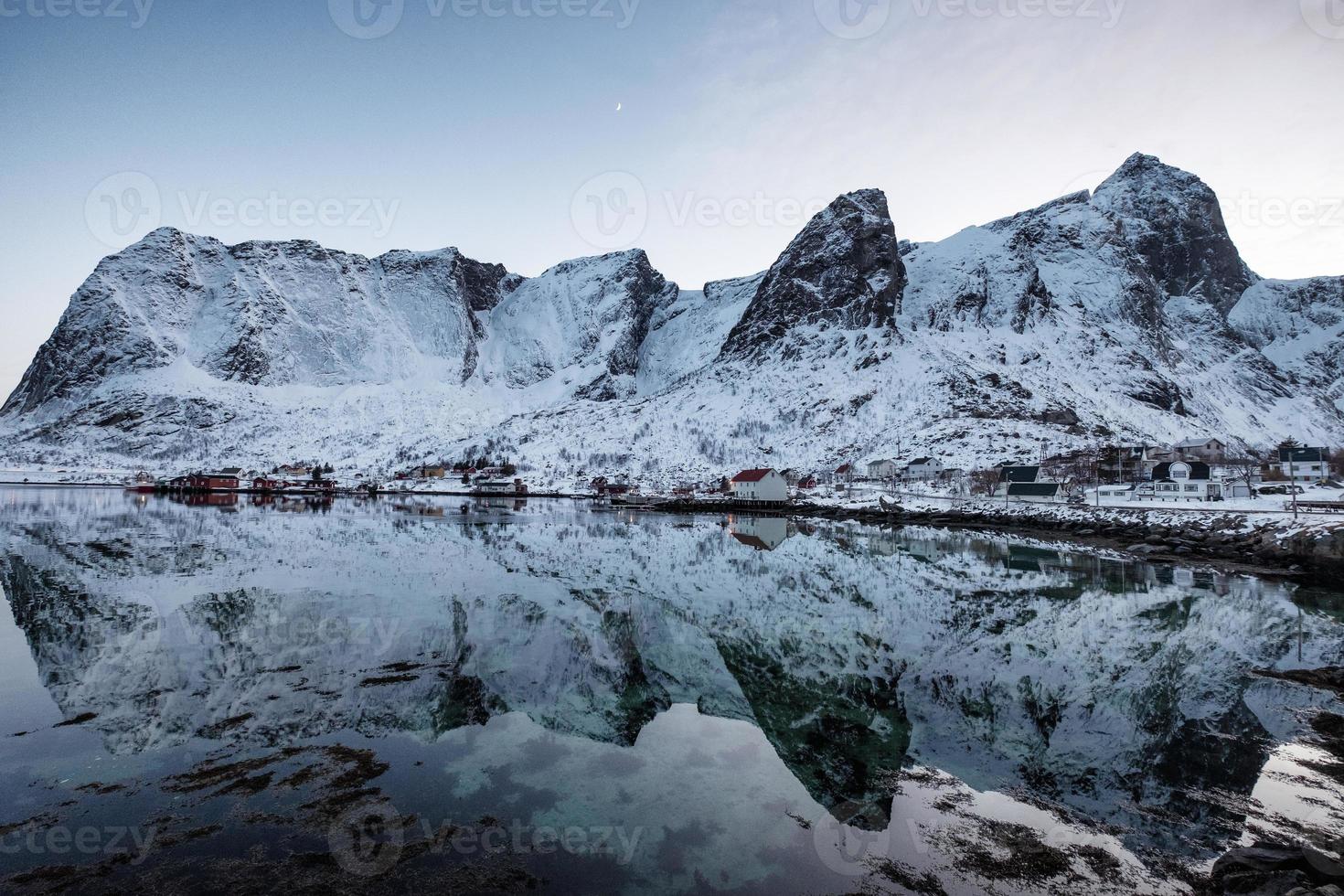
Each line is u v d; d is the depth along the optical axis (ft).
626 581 108.06
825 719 48.67
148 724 43.88
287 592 88.74
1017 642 71.56
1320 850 30.81
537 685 54.60
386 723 45.27
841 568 128.26
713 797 35.94
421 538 169.68
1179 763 41.09
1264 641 72.54
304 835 30.76
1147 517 181.98
